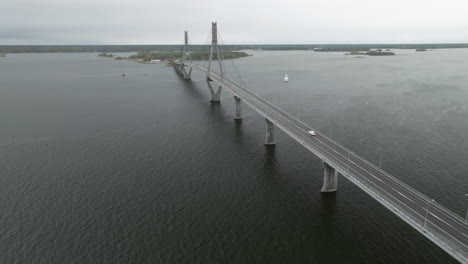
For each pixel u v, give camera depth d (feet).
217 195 229.25
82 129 386.73
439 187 231.91
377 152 296.10
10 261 168.04
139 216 205.26
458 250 131.34
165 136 359.05
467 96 513.86
